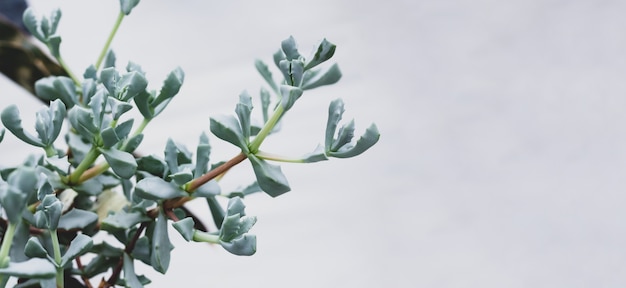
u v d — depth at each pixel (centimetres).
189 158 36
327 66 32
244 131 32
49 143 33
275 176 32
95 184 36
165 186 33
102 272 36
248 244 32
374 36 138
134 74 32
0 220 33
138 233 35
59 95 36
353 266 115
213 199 36
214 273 105
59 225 34
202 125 119
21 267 27
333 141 32
